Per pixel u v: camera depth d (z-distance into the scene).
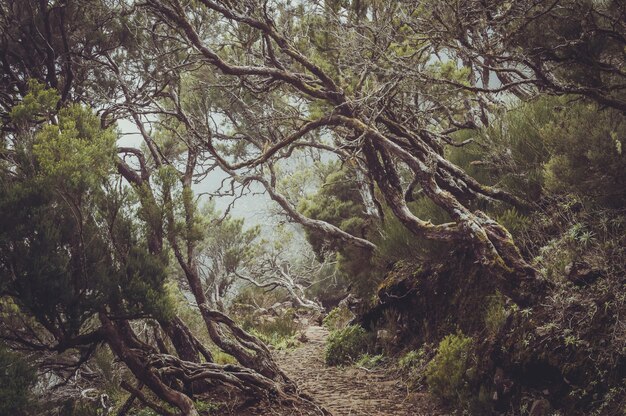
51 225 5.47
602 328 5.20
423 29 6.86
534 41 5.30
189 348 8.15
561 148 6.05
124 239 6.28
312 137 12.70
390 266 10.16
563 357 5.37
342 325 14.43
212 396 7.24
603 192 5.83
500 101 9.70
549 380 5.52
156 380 6.22
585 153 5.63
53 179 5.52
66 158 5.77
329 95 8.73
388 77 8.94
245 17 8.29
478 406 6.04
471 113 10.20
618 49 5.26
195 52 9.33
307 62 8.55
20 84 7.59
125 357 6.10
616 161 5.48
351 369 9.41
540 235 6.96
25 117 5.90
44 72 8.19
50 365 6.17
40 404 5.16
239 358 8.01
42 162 5.62
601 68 5.27
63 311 5.61
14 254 5.29
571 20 5.09
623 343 4.90
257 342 8.11
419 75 7.18
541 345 5.59
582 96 6.04
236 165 9.30
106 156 6.21
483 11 6.10
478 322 7.36
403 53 8.60
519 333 5.94
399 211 8.34
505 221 7.63
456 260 8.42
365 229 13.42
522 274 6.32
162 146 11.12
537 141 7.92
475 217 7.23
